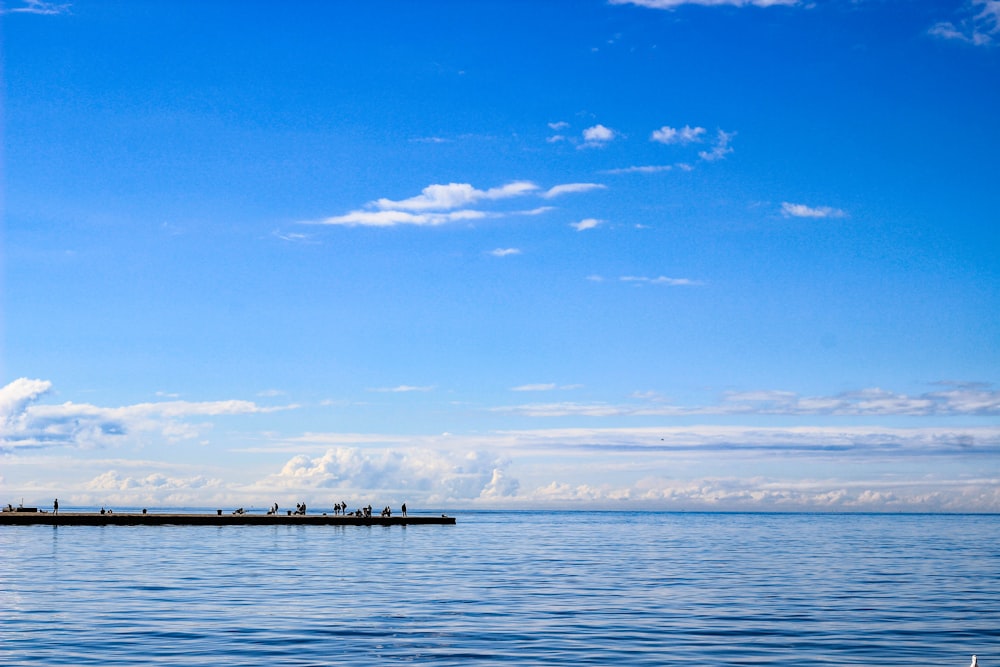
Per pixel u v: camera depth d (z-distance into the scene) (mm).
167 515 156375
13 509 160625
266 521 162125
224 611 47812
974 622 46250
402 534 143375
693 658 36031
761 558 97438
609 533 181500
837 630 43281
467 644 38625
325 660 34875
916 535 176125
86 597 53188
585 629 42969
